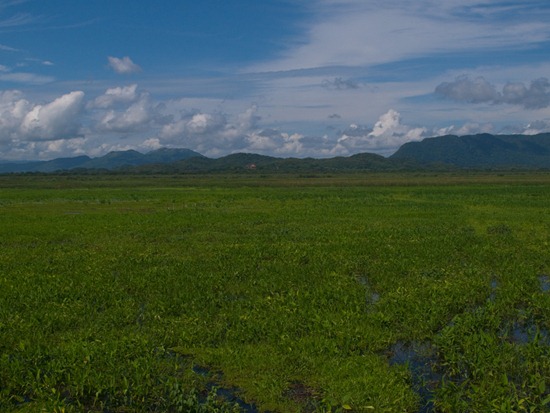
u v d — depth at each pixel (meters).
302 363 11.30
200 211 46.06
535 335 13.30
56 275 19.61
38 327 13.62
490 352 11.44
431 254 23.73
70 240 30.12
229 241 28.45
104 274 19.77
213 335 13.09
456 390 10.14
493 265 21.80
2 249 26.52
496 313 14.68
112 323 14.15
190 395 9.64
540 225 34.78
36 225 36.12
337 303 15.68
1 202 59.41
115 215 42.81
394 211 44.62
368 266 21.25
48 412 9.34
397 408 9.54
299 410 9.51
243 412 9.62
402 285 18.14
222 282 18.50
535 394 10.09
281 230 32.62
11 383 10.33
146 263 22.16
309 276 19.36
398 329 13.77
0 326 13.33
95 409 9.77
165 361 11.45
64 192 79.25
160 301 15.87
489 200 56.31
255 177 170.88
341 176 176.00
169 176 192.88
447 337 12.46
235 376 10.94
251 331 13.19
